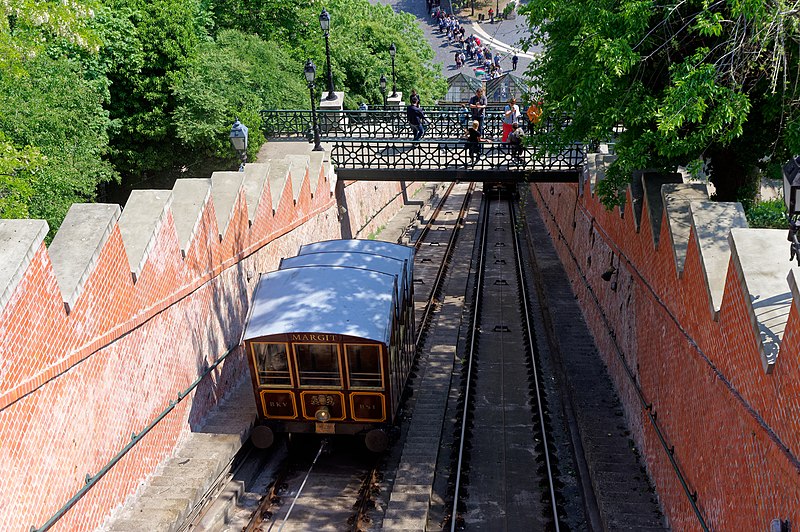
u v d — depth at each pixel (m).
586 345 15.59
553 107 12.45
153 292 10.09
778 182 16.14
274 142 22.19
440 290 21.94
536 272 22.97
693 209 8.43
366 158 23.77
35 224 7.26
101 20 18.50
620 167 11.39
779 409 5.56
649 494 9.68
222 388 12.99
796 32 9.58
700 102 9.20
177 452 10.75
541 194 32.16
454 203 38.00
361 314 11.77
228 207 13.38
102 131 17.91
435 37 68.06
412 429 12.90
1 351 6.58
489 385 15.03
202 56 21.88
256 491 11.34
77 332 7.99
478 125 22.88
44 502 7.29
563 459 12.03
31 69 15.12
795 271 5.39
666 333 9.47
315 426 11.82
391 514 10.06
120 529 8.56
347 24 39.91
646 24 10.07
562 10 11.17
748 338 6.32
